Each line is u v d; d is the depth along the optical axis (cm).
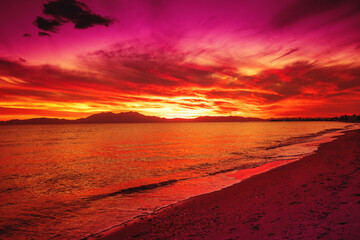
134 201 971
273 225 538
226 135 6488
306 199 715
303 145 2906
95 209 898
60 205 988
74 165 2169
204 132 8781
